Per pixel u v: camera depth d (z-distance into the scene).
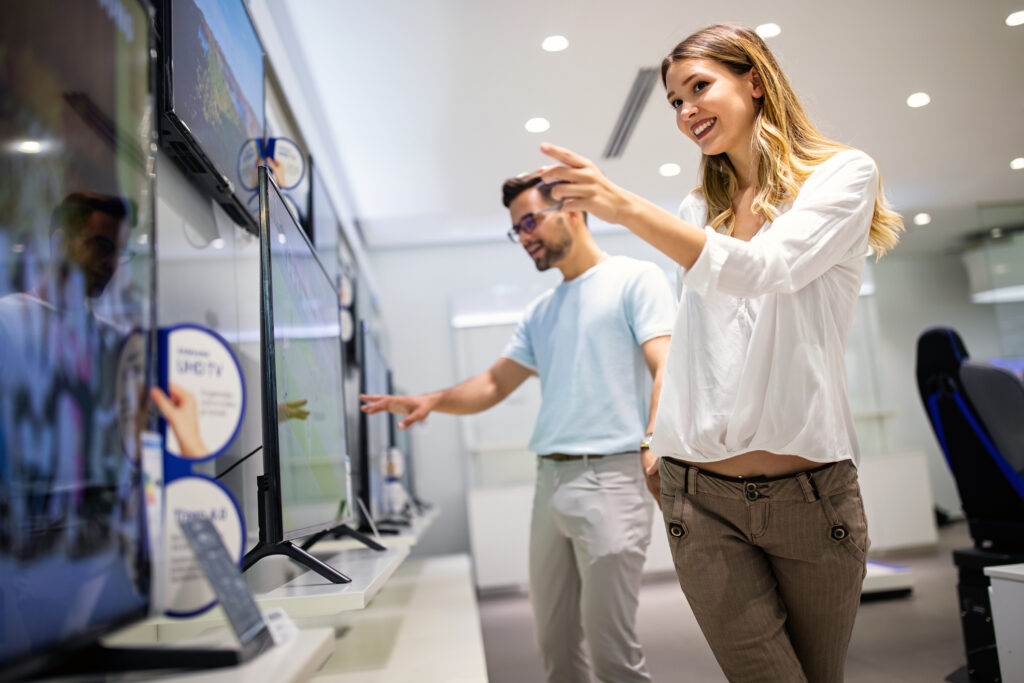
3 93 0.65
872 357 6.85
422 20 3.58
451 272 7.44
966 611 2.59
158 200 1.64
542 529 2.13
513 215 2.24
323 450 1.80
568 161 1.01
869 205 1.17
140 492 0.75
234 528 0.87
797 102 1.32
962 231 7.89
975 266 8.66
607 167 5.53
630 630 1.94
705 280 1.03
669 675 2.96
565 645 2.13
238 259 2.26
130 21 0.85
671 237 1.03
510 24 3.67
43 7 0.71
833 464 1.21
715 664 3.07
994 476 2.63
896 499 6.14
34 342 0.65
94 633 0.67
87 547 0.68
